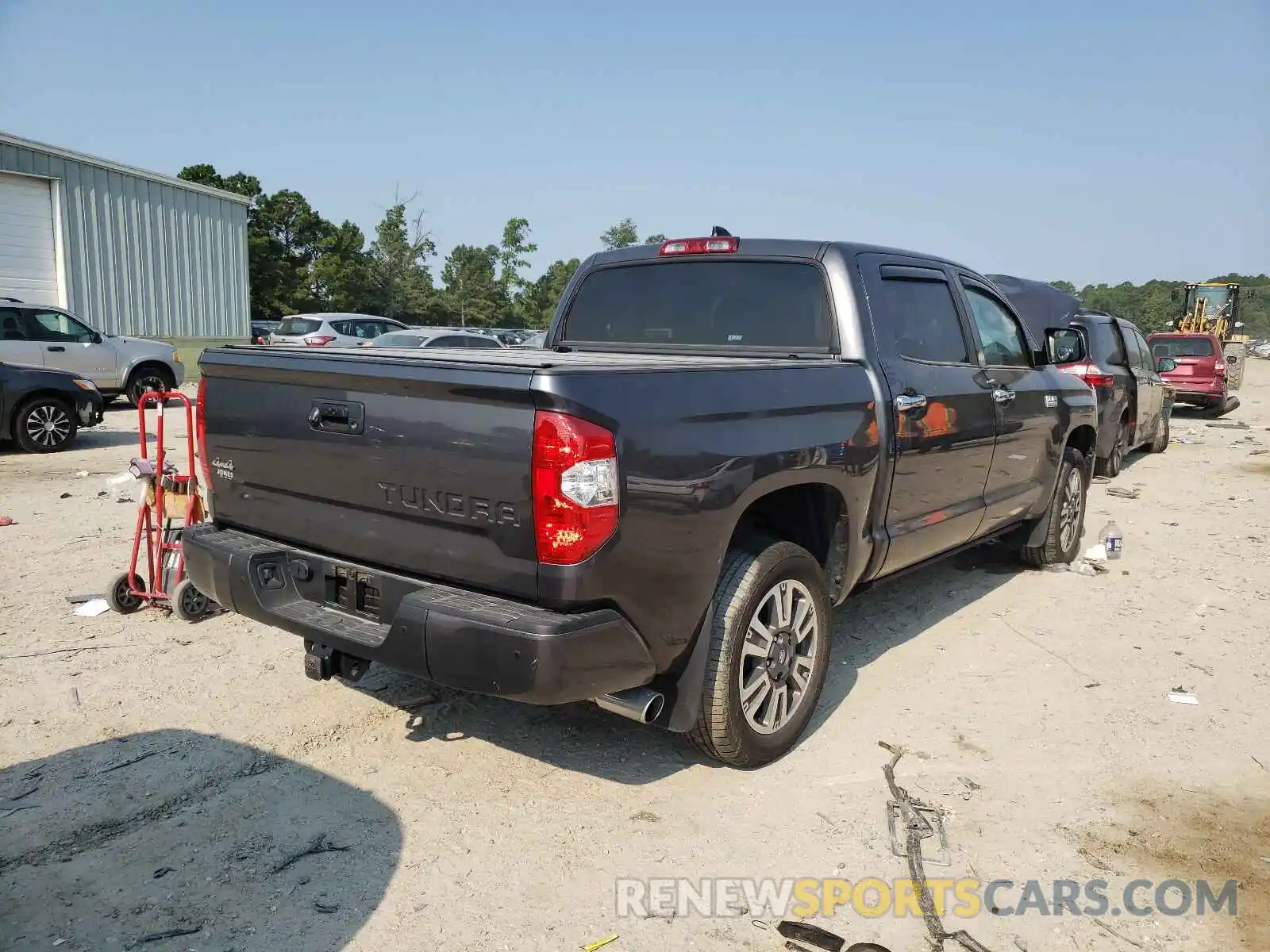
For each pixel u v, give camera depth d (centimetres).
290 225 6431
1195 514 914
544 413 284
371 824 332
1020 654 516
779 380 366
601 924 282
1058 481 657
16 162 1997
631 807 348
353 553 340
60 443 1185
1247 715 439
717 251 480
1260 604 614
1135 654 518
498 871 307
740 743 359
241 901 288
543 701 292
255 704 426
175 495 527
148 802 342
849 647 523
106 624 523
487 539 301
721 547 333
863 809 349
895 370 441
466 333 1912
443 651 297
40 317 1520
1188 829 340
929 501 474
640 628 314
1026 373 586
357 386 327
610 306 517
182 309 2375
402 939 273
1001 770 382
